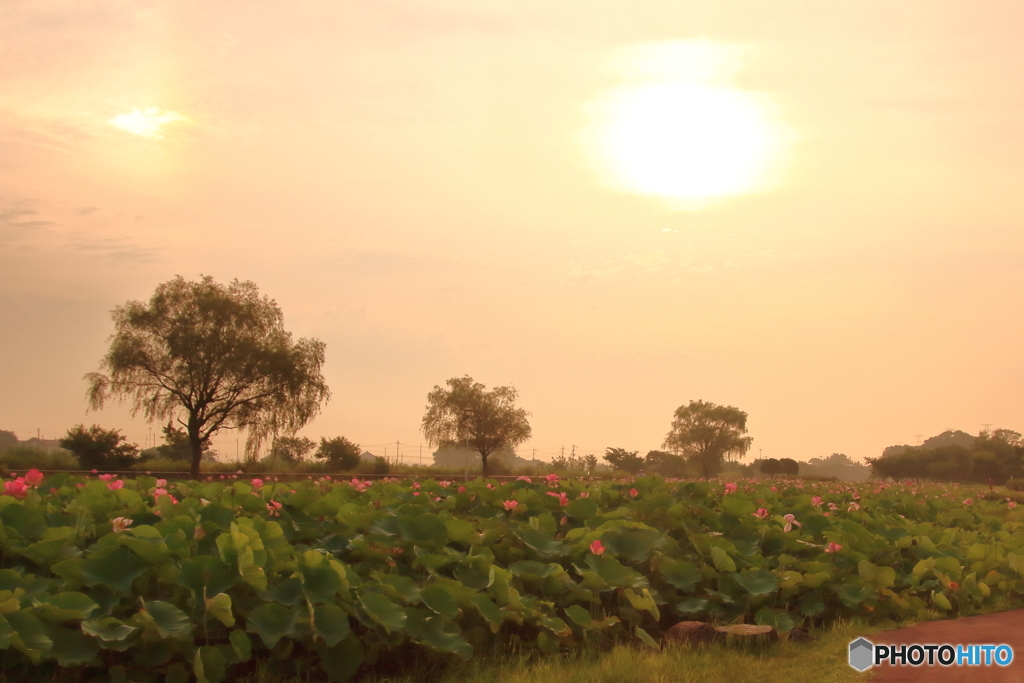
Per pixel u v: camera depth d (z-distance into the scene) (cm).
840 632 913
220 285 4738
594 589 902
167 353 4488
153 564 748
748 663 766
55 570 718
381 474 5216
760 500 1565
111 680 649
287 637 719
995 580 1124
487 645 812
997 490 4397
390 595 779
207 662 649
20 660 649
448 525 960
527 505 1260
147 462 4772
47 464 4444
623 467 7694
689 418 9619
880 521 1430
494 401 6975
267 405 4641
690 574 967
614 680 711
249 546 755
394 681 713
